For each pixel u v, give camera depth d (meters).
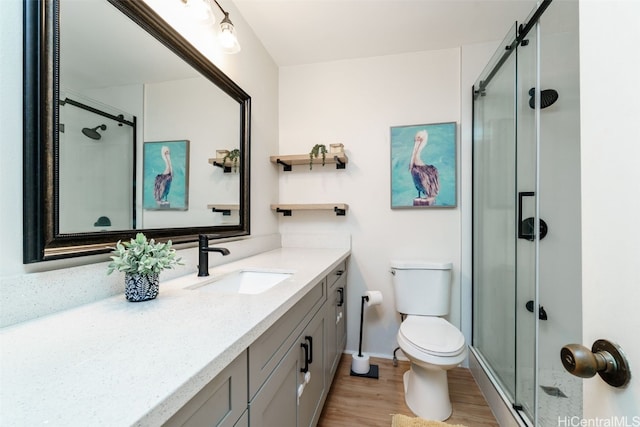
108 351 0.52
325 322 1.46
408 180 2.11
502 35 1.92
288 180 2.34
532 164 1.45
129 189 0.97
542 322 1.37
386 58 2.18
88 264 0.82
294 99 2.33
